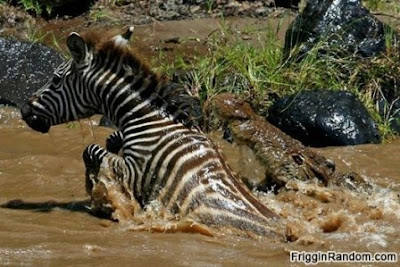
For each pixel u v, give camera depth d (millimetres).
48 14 23016
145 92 12016
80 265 10133
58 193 13344
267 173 12688
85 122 17391
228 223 11102
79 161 14906
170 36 21141
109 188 11859
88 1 23359
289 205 12094
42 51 19516
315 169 12641
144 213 11594
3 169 14500
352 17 18531
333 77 17891
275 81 17750
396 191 13539
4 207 12547
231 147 15500
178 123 11844
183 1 22969
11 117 18109
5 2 23141
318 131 16328
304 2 22047
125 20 22500
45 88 12562
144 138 11836
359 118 16516
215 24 21766
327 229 11484
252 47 18750
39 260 10281
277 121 16719
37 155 15055
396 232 11398
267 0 22703
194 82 17656
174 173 11531
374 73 17906
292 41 18500
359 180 12914
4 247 10641
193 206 11289
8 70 19234
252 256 10453
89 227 11539
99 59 12188
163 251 10562
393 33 18859
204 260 10305
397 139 16781
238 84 17719
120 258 10352
